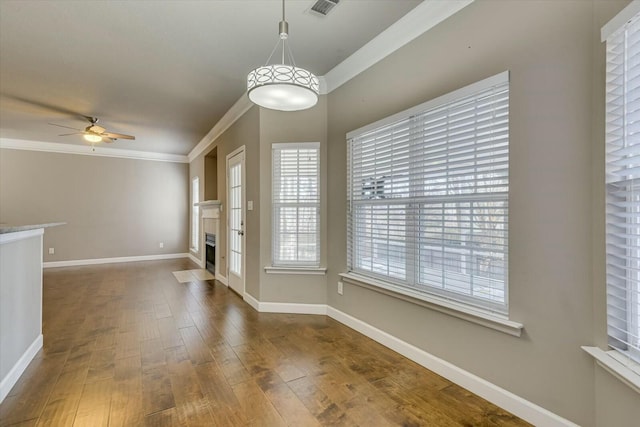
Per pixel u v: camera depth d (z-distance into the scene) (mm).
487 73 1943
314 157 3564
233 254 4773
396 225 2625
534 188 1708
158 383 2146
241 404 1922
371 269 2920
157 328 3170
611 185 1390
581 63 1520
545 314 1661
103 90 3811
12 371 2107
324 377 2229
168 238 7918
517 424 1730
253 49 2887
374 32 2607
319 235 3551
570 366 1562
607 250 1396
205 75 3426
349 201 3164
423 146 2381
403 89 2545
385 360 2477
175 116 4828
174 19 2436
